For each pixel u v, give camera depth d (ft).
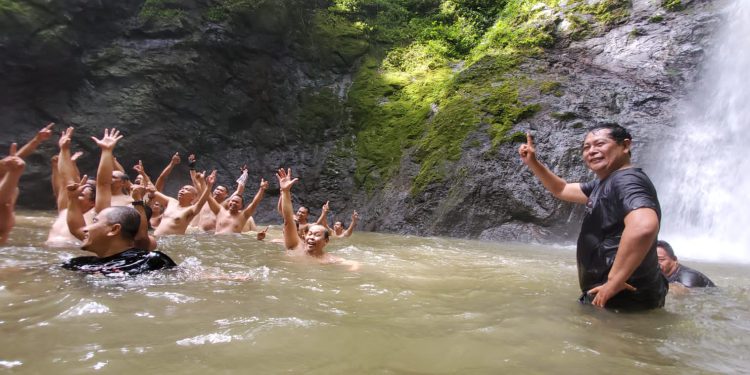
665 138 35.81
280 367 6.41
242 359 6.65
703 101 39.11
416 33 60.90
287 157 50.44
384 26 61.98
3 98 44.52
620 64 44.34
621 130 11.14
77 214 14.55
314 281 12.96
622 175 10.63
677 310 10.55
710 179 34.73
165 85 47.93
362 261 18.08
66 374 5.99
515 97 40.29
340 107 53.01
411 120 47.39
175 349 6.96
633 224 9.80
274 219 45.29
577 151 34.73
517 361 6.93
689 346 7.93
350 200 44.01
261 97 52.19
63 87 46.26
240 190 27.84
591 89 40.04
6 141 44.80
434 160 39.27
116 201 21.09
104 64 46.75
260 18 51.39
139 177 28.43
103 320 8.29
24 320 8.20
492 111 39.99
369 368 6.49
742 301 11.80
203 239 22.29
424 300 11.16
